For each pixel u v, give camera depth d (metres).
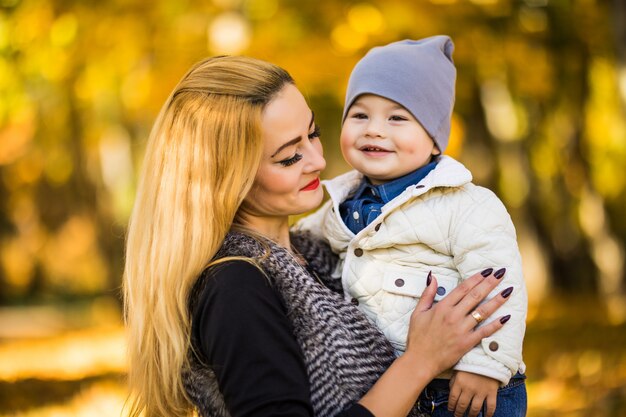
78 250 25.45
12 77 11.28
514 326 2.84
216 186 2.82
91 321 18.33
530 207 16.88
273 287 2.72
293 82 2.96
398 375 2.69
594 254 16.09
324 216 3.40
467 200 3.03
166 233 2.82
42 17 10.38
